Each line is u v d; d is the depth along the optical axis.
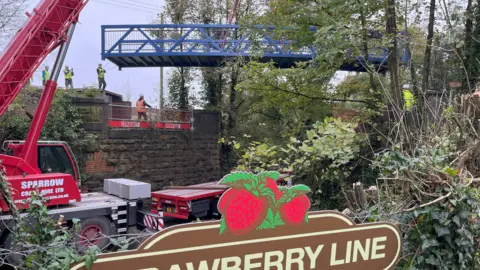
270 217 2.85
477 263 3.95
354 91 13.34
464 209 3.53
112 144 16.70
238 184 2.73
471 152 4.04
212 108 23.06
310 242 3.02
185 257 2.53
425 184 3.54
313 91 12.04
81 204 9.16
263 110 19.39
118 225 9.50
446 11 11.04
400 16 11.26
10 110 14.30
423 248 3.45
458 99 5.36
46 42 9.30
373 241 3.31
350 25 9.69
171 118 19.38
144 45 18.81
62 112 15.31
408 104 7.21
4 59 8.76
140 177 17.64
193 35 20.39
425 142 4.20
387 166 3.65
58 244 2.50
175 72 24.64
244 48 18.80
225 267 2.67
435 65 12.71
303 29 11.20
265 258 2.83
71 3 9.55
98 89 17.47
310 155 7.11
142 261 2.42
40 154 9.40
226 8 22.59
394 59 10.39
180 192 11.51
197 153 20.38
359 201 4.18
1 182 3.04
